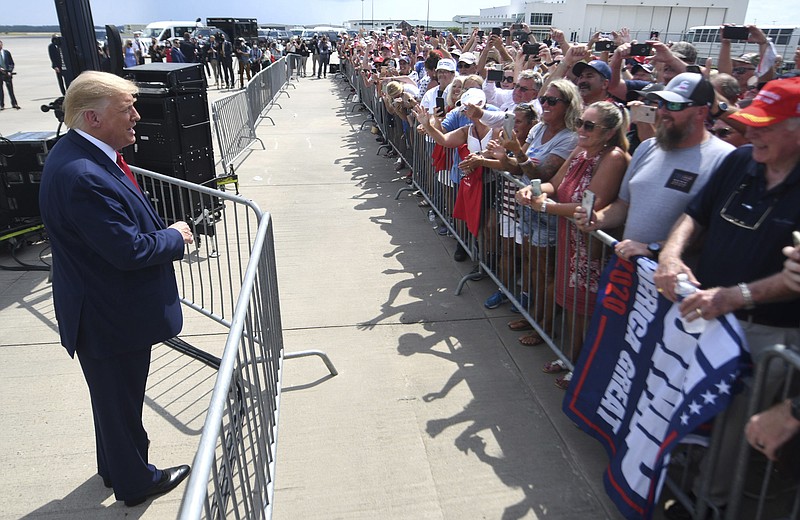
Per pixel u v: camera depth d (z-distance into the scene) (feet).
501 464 8.68
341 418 9.81
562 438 9.23
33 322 13.26
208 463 4.21
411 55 39.14
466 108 13.73
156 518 7.88
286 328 12.95
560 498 8.02
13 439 9.45
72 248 6.81
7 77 45.21
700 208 7.10
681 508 7.41
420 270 16.10
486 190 13.89
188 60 64.23
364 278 15.61
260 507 6.67
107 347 7.09
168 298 7.63
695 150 7.70
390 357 11.71
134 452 7.81
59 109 16.31
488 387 10.63
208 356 11.77
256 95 40.42
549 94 11.30
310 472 8.57
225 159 27.68
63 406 10.28
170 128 17.42
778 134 5.77
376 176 26.89
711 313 5.92
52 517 7.92
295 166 29.09
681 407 6.13
